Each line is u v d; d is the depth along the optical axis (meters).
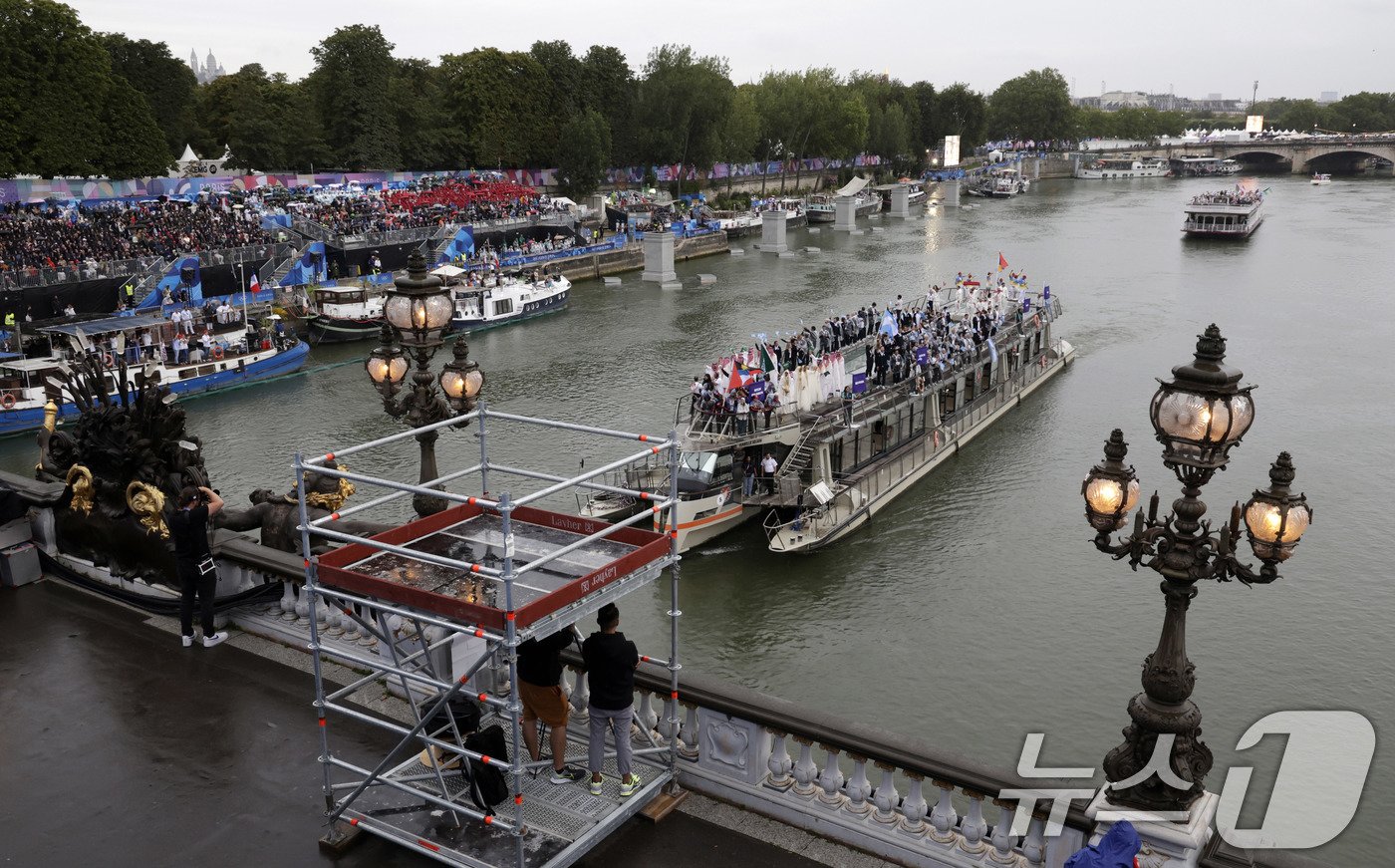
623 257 152.88
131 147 118.88
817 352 76.38
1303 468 70.12
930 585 55.66
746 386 63.75
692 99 185.38
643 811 13.17
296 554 18.34
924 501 67.31
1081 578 55.62
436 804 12.50
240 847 12.62
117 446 19.17
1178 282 134.38
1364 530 60.44
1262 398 85.56
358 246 120.50
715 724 13.52
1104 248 164.38
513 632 10.70
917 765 12.20
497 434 76.62
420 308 20.53
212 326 97.31
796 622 52.16
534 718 13.12
